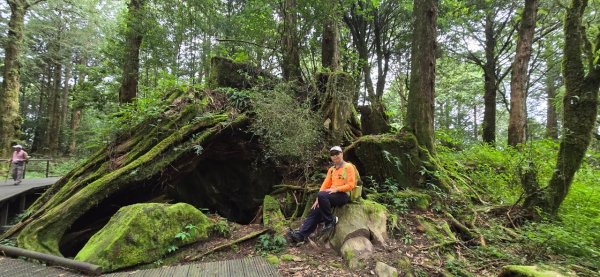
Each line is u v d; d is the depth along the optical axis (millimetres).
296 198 7250
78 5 22484
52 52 26297
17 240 5926
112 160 7566
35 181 13711
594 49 5824
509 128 13500
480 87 25719
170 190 8102
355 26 17922
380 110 9953
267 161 8484
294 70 9562
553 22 17312
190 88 8781
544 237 5215
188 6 15383
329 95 8531
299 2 9508
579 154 6047
